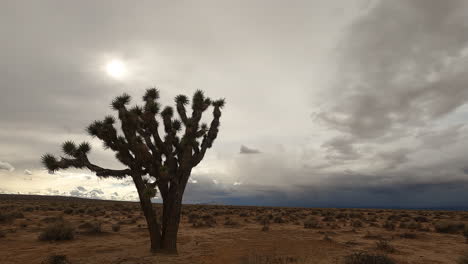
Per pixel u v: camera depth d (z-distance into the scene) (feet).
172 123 40.06
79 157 32.68
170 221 34.04
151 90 40.11
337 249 38.73
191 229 63.82
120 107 36.27
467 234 50.39
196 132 38.91
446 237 52.90
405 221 91.50
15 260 30.86
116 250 36.63
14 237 45.65
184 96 43.16
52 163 31.14
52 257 29.19
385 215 124.47
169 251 33.45
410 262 31.76
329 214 121.70
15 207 115.14
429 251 38.88
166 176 32.55
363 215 122.42
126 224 72.02
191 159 36.45
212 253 35.45
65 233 44.57
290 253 34.88
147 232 55.36
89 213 100.78
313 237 51.85
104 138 33.94
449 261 32.60
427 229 64.39
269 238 49.93
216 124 41.63
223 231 60.75
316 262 29.94
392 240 48.65
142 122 37.65
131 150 34.09
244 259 30.50
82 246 39.52
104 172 32.96
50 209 111.45
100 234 51.37
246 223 80.79
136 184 34.58
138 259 30.40
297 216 111.86
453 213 143.33
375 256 28.27
